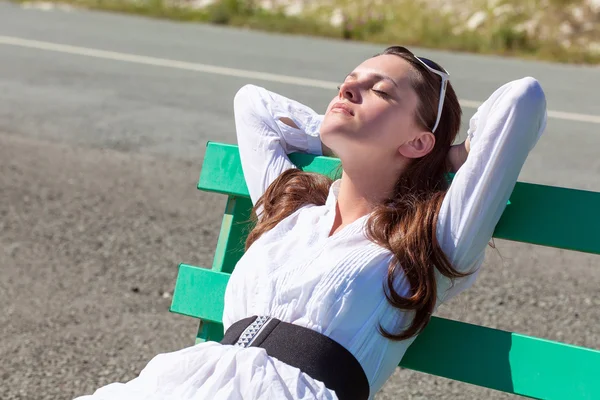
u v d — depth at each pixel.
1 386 3.58
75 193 6.06
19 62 10.65
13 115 8.22
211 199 6.06
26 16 14.25
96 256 5.01
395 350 2.34
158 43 12.20
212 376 2.21
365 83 2.42
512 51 12.59
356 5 14.62
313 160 2.75
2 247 5.09
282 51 11.95
